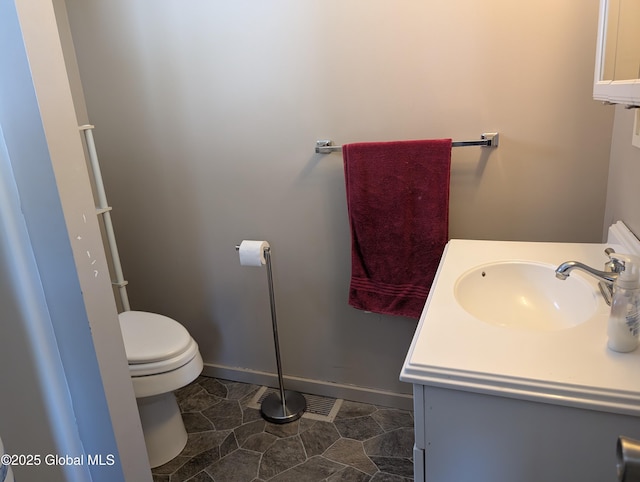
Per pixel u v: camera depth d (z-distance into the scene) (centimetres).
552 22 154
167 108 210
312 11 178
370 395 220
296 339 226
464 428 98
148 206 229
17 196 109
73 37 213
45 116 104
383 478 179
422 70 171
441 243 177
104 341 121
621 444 53
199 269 232
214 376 249
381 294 191
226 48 193
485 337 103
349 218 188
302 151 196
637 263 91
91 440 127
